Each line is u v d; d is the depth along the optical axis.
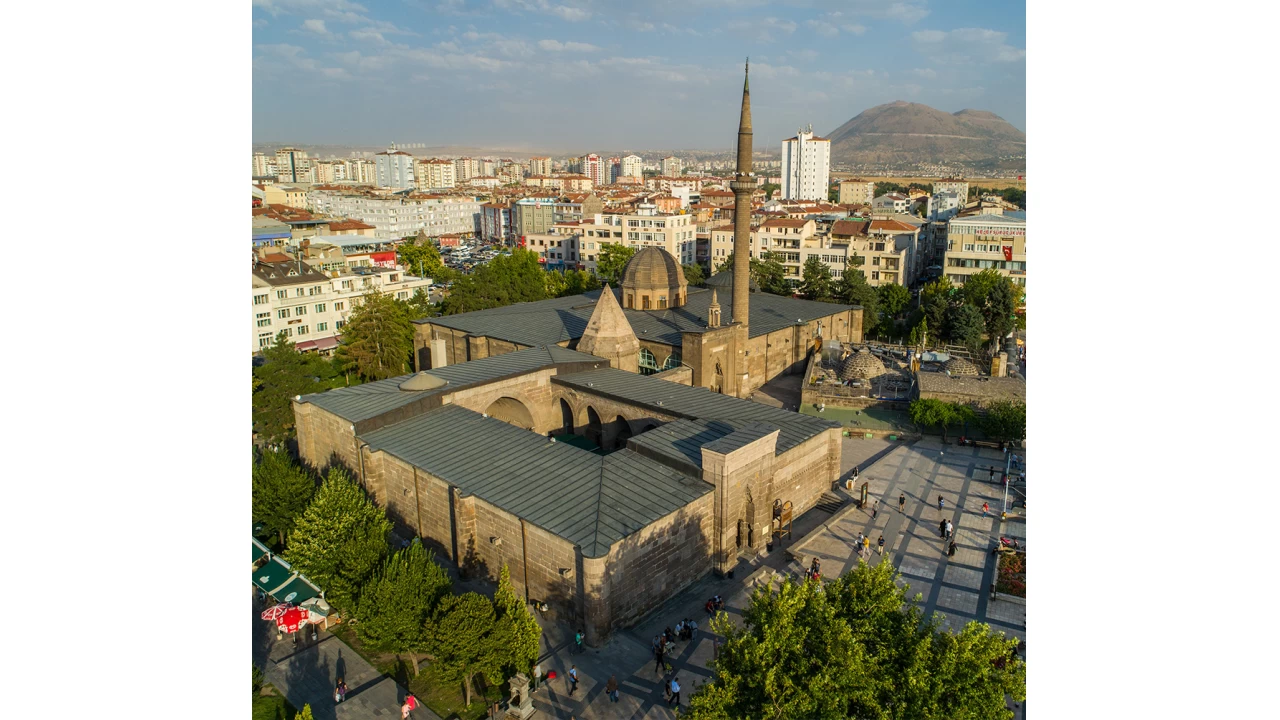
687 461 54.88
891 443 82.44
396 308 111.19
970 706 31.16
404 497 58.62
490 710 41.78
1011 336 116.88
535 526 48.12
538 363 76.50
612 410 71.19
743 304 90.00
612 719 41.12
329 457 66.38
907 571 56.31
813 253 163.88
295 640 48.03
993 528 62.72
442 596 41.81
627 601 48.03
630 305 103.50
